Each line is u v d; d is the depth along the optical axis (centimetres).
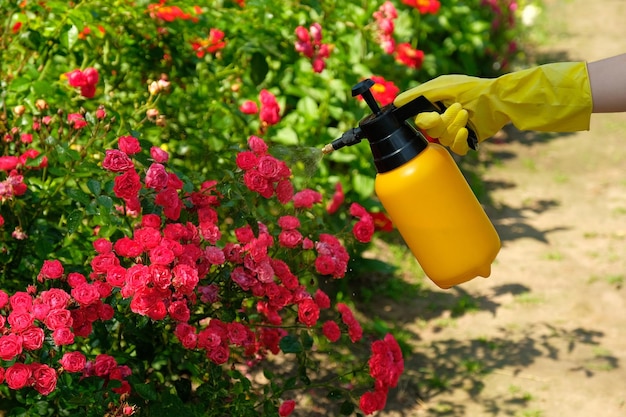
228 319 256
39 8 304
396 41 514
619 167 585
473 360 360
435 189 211
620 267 443
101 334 252
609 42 870
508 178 575
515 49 746
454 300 414
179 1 319
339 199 374
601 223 500
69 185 278
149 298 235
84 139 289
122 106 306
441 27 606
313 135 406
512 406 327
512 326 388
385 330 375
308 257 279
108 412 239
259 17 353
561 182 566
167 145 311
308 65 404
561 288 423
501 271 444
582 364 356
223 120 322
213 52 347
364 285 419
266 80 404
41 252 257
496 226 501
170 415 250
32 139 285
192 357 267
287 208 281
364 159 417
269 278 254
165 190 247
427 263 215
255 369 331
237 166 261
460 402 330
